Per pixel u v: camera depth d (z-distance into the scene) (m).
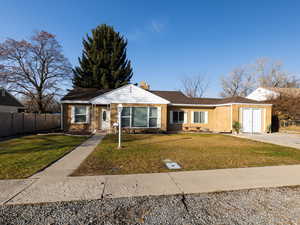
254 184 4.06
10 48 19.61
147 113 15.33
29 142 9.62
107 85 24.91
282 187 3.93
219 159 6.25
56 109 34.19
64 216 2.78
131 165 5.46
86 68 26.16
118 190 3.68
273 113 19.58
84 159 6.14
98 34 26.34
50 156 6.46
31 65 21.36
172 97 19.08
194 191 3.68
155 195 3.50
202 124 17.98
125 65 27.89
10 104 23.72
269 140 11.27
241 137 12.79
